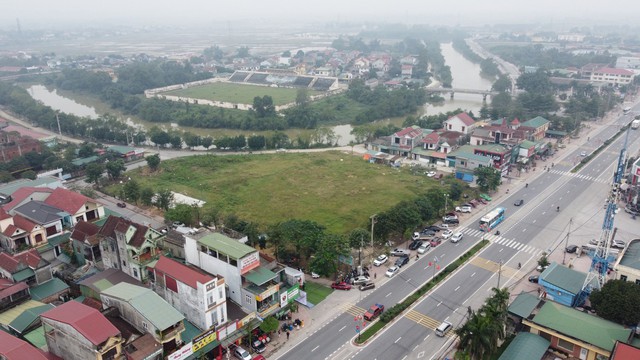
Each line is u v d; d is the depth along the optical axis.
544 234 129.38
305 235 110.69
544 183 167.75
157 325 74.81
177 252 103.81
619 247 119.75
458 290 103.50
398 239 127.38
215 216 128.62
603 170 179.00
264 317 88.69
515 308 90.44
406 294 102.06
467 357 72.12
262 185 169.38
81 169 186.50
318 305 98.75
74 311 76.06
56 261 112.62
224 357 83.19
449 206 142.50
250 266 91.00
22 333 84.38
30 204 123.69
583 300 97.75
